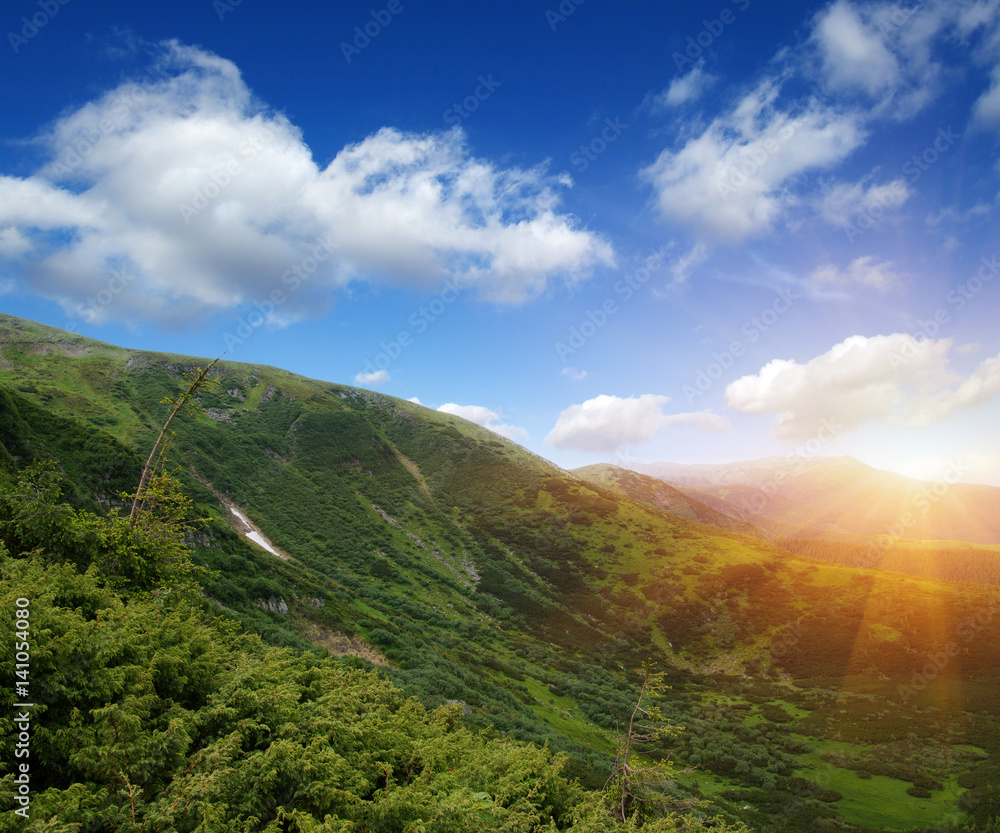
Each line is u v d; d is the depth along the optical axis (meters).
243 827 8.02
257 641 16.95
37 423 52.84
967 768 58.44
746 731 67.44
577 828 12.00
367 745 12.11
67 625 9.52
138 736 8.34
